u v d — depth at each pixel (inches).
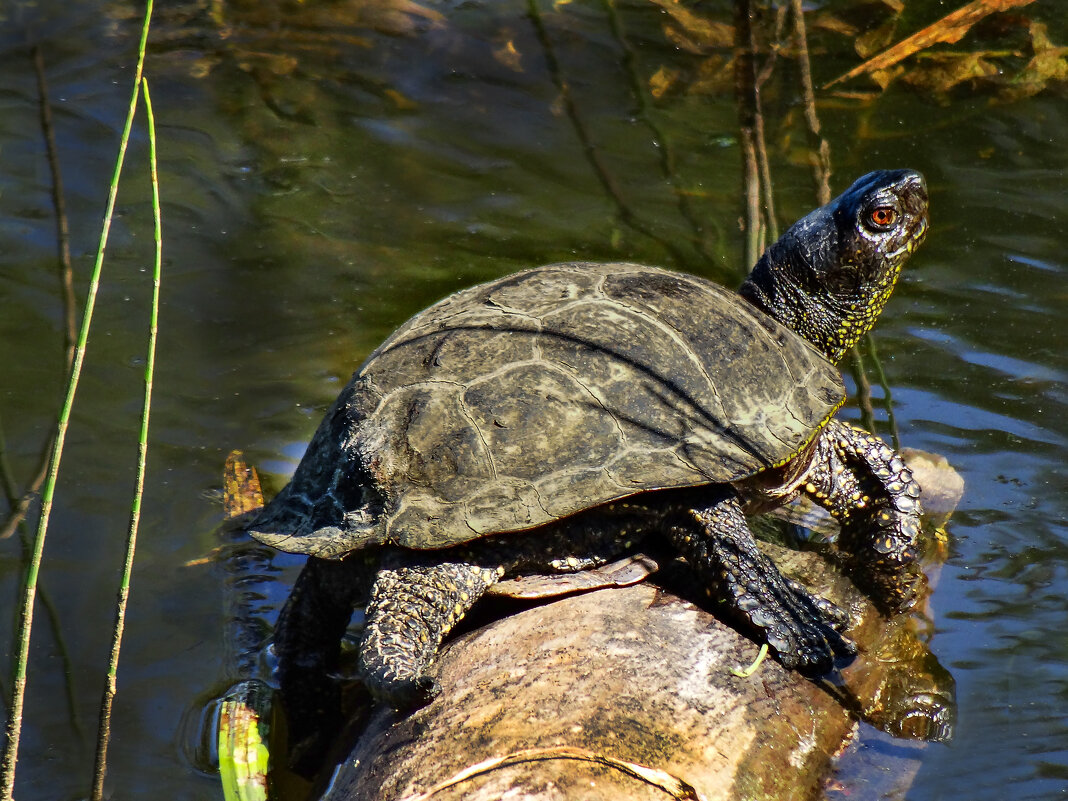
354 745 147.5
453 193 336.5
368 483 160.4
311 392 259.1
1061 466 229.1
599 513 165.8
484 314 177.8
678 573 172.7
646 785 129.3
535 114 372.5
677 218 323.6
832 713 156.7
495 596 161.5
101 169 338.6
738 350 179.9
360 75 392.5
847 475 200.2
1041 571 203.2
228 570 208.7
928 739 163.9
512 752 130.5
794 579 189.8
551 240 316.2
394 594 153.4
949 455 233.6
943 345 268.1
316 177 342.3
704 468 165.6
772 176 330.3
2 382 254.4
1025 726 167.0
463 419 162.2
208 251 308.7
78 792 161.6
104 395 253.4
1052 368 257.4
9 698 176.6
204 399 255.0
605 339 172.2
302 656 178.2
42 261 297.6
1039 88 364.5
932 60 376.2
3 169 334.0
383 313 287.1
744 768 138.1
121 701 178.5
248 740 166.7
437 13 424.2
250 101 377.1
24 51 395.9
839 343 220.2
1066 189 321.7
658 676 144.3
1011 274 290.4
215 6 430.0
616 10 424.2
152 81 384.2
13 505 219.0
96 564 208.1
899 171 209.9
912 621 188.5
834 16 401.7
